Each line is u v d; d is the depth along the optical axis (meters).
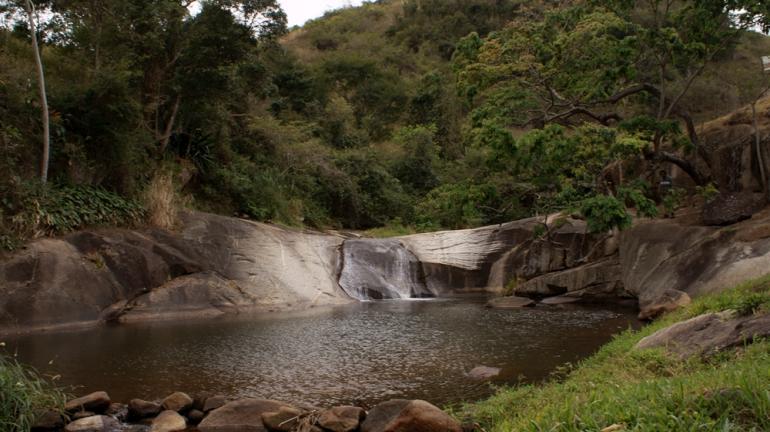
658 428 3.25
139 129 18.62
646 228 16.38
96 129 16.61
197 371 9.12
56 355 10.22
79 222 14.88
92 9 18.44
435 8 59.62
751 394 3.40
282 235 19.73
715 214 15.12
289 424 6.52
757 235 13.03
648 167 18.69
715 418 3.34
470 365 9.38
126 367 9.38
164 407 7.22
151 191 17.20
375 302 19.36
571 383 6.34
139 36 18.69
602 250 18.86
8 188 13.61
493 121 15.22
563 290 18.50
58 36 18.75
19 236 13.41
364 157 31.72
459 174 33.12
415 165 34.47
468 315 15.40
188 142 22.16
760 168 15.41
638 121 15.62
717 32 16.34
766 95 19.83
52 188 15.11
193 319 14.73
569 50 16.59
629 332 9.47
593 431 3.42
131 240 15.51
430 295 22.12
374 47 53.69
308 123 32.91
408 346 11.05
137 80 18.98
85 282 13.89
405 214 31.38
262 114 28.72
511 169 17.38
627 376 6.01
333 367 9.36
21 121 15.09
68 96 16.27
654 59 18.31
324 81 41.50
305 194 27.28
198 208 20.92
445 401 7.38
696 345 6.50
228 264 17.22
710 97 24.59
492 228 23.41
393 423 5.61
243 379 8.63
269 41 21.45
